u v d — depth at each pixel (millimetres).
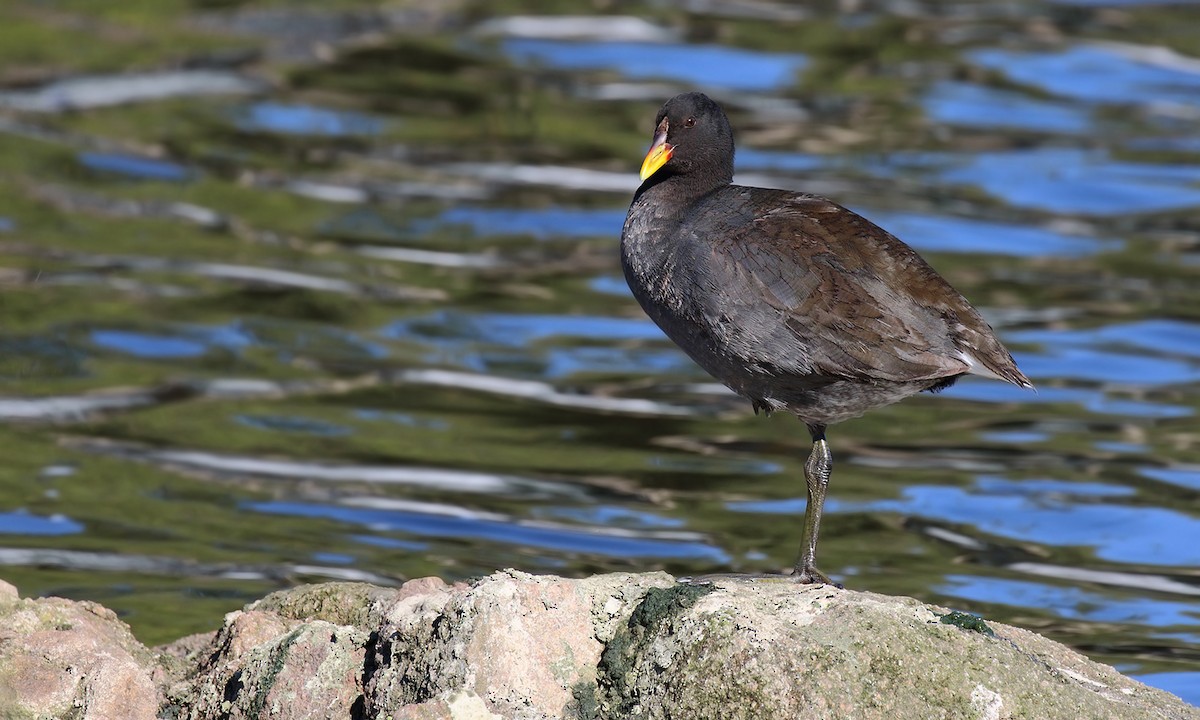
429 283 18594
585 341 17281
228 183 20953
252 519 13055
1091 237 19750
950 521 13328
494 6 26984
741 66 24547
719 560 12445
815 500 9414
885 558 12578
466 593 7973
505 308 18016
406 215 20281
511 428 15180
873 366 8906
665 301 9500
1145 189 20969
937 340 8945
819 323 8938
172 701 8609
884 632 7641
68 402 15328
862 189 20703
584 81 24062
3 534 12547
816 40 25625
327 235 19734
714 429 15328
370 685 7957
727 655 7559
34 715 8367
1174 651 11195
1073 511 13523
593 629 7988
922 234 19578
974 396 16188
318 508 13328
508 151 21984
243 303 17797
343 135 22391
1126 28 26156
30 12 25969
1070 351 16938
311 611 9172
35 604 9133
